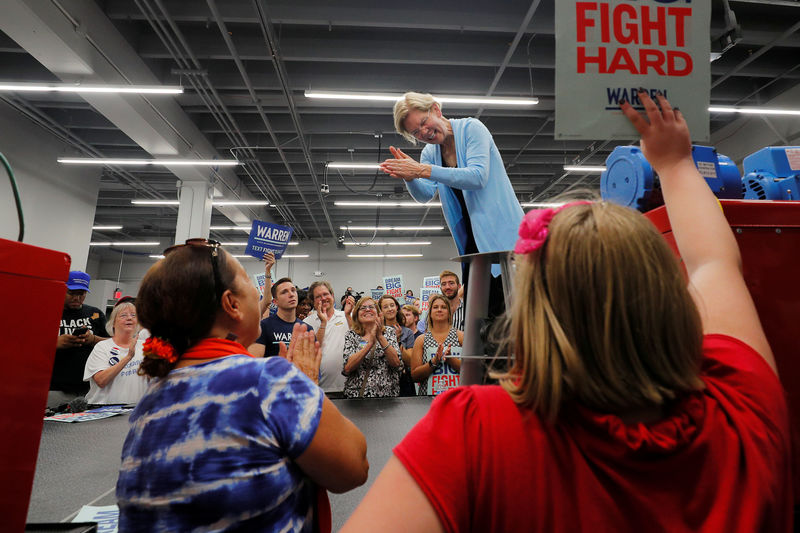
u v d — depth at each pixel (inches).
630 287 13.5
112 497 46.0
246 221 470.0
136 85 226.8
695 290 18.1
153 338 27.7
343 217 560.1
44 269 28.3
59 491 47.6
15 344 26.3
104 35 208.1
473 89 259.0
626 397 13.0
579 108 25.4
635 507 12.3
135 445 25.4
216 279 29.2
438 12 205.8
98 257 675.4
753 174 40.9
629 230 14.3
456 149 53.2
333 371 120.8
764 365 15.7
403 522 12.6
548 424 13.9
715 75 258.2
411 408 88.1
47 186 305.4
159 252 679.1
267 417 25.2
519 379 15.1
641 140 23.4
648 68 26.1
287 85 242.5
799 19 223.3
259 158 364.8
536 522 12.7
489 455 13.4
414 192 63.9
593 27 26.2
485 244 49.8
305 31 227.1
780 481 13.1
